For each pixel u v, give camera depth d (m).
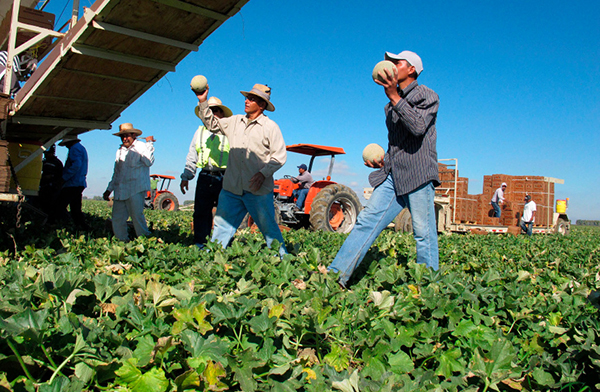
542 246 7.09
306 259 3.76
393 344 2.04
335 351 2.05
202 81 4.01
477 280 3.00
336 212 9.91
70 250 4.13
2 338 1.45
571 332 2.21
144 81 4.95
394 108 3.06
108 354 1.62
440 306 2.30
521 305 2.59
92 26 3.86
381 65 2.95
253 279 2.97
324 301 2.44
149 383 1.52
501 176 15.82
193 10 3.87
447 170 13.73
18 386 1.42
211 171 5.30
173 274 3.25
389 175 3.47
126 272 3.26
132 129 5.48
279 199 10.18
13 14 4.27
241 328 1.92
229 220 4.32
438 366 2.02
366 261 3.94
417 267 3.07
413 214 3.36
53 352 1.57
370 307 2.42
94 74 4.60
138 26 4.05
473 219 13.75
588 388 1.80
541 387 1.86
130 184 5.55
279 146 4.12
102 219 9.42
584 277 3.74
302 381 1.72
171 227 6.91
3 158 3.62
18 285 2.27
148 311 1.96
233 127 4.28
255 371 1.73
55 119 5.36
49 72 4.37
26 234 5.34
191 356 1.70
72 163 6.80
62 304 2.03
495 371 1.77
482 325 2.37
